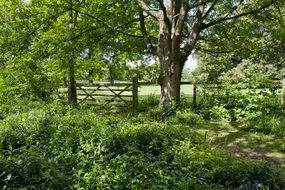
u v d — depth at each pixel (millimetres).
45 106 12781
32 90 18516
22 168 5848
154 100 20828
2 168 5805
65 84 20297
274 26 18766
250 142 10664
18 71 18391
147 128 8016
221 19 17250
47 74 18844
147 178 5422
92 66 19812
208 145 7469
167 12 17234
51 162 6008
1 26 17984
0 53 18188
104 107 17938
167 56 16609
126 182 5238
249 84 14766
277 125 11766
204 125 13008
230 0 19109
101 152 6488
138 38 19859
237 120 13664
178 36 16250
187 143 7203
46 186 5398
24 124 8727
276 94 14641
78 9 16953
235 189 5465
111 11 17391
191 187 5207
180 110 14688
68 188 5301
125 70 23781
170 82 16531
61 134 7855
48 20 17125
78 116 10133
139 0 17266
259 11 17391
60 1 16672
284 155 9438
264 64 31219
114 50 20484
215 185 5461
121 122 9531
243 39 19781
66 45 17906
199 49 21578
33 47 18203
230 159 6539
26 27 17281
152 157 6309
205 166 6191
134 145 6910
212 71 32094
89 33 17828
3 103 13969
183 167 5816
